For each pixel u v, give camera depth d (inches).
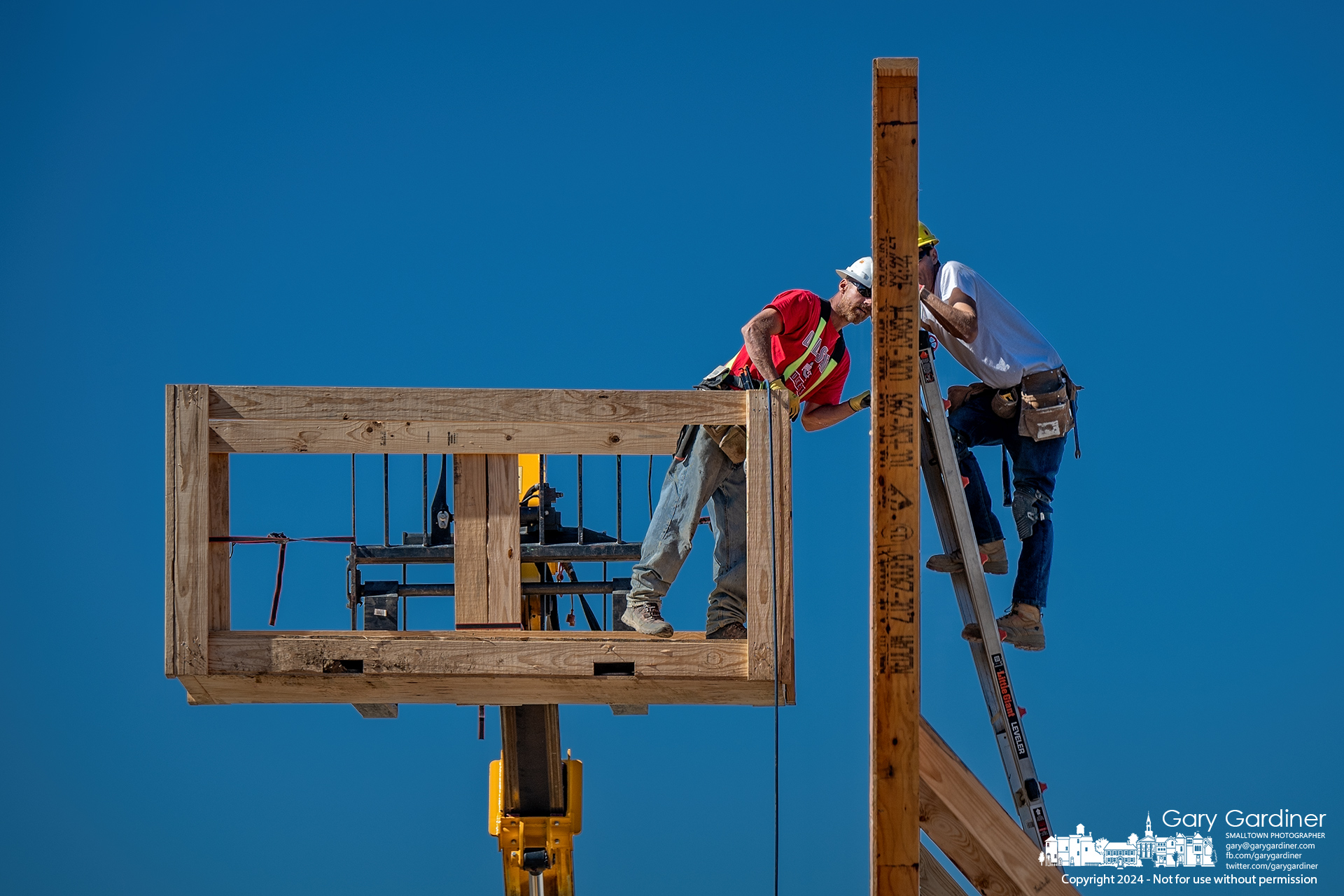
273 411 434.3
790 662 432.8
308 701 439.2
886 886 395.2
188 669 426.6
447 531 539.2
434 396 441.1
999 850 461.7
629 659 434.0
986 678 480.4
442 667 430.6
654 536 450.3
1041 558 533.0
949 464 485.7
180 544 429.1
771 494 434.3
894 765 397.7
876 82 399.9
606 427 445.1
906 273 399.9
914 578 398.9
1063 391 530.3
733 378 472.7
